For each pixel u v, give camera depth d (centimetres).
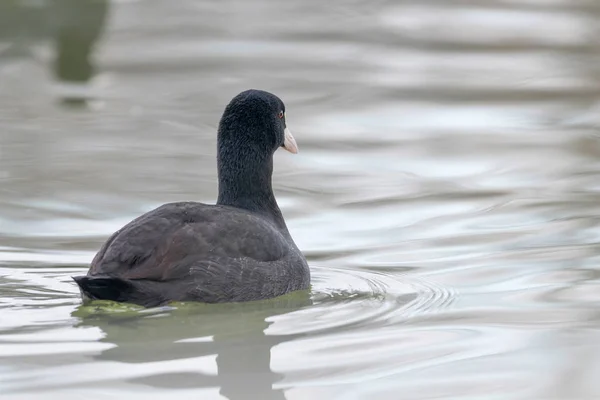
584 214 1667
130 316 1157
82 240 1564
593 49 3306
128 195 1828
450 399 951
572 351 1070
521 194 1806
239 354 1059
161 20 3812
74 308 1197
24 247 1519
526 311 1211
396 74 2973
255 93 1365
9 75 2866
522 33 3609
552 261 1430
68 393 952
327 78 2906
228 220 1240
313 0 4322
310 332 1136
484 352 1071
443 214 1702
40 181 1914
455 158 2084
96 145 2184
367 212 1725
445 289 1312
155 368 1018
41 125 2362
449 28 3728
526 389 972
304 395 958
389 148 2181
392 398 952
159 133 2308
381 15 4006
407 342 1103
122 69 3009
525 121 2411
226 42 3434
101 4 3572
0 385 970
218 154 1369
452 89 2772
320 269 1417
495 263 1430
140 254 1170
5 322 1148
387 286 1327
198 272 1181
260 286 1227
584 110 2511
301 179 1955
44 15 3416
